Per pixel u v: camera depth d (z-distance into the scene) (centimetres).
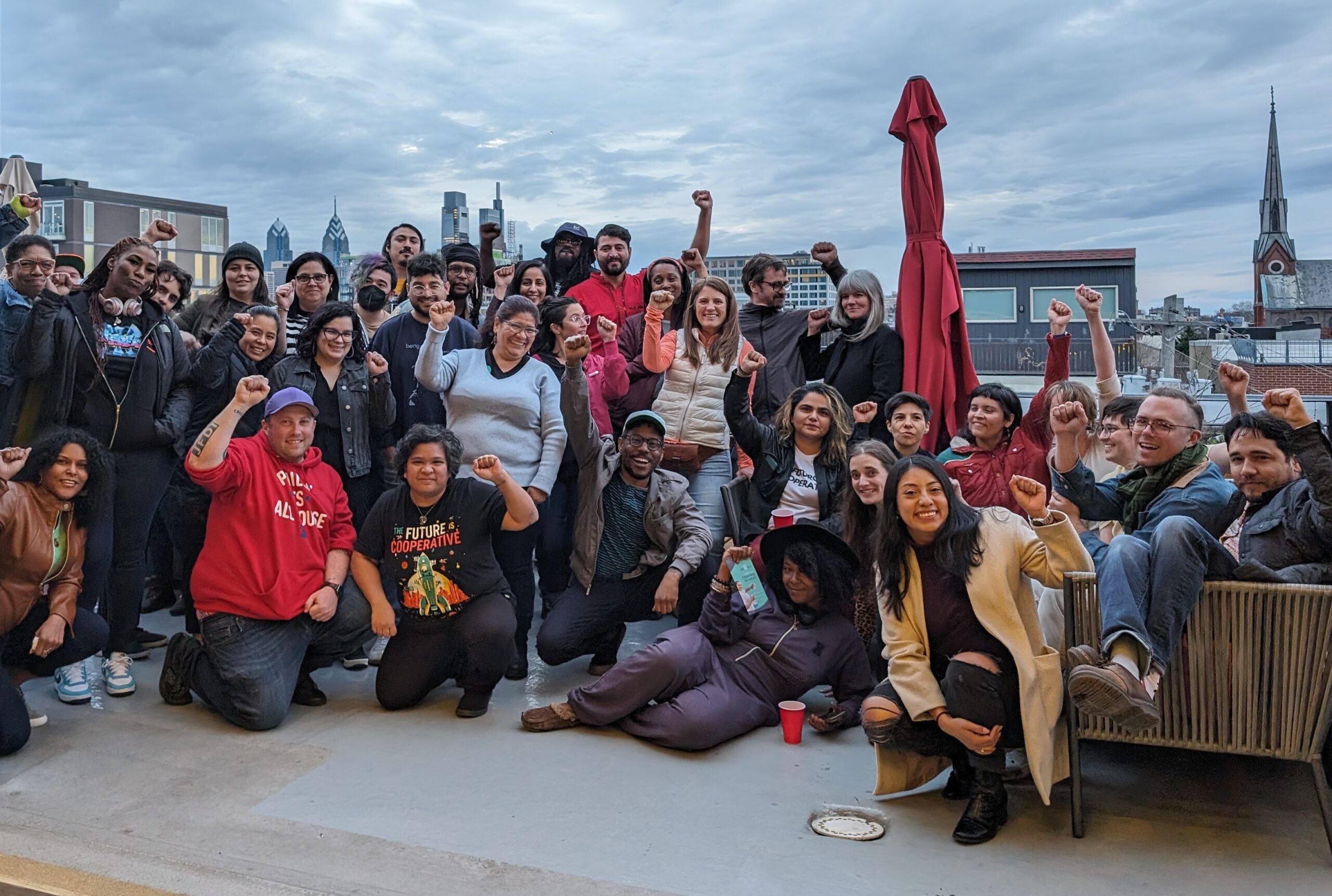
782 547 395
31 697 411
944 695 299
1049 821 300
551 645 429
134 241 432
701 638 380
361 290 616
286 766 339
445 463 395
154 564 539
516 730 379
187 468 379
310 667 416
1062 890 256
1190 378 1714
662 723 358
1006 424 433
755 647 388
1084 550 298
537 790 320
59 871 265
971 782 305
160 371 443
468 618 389
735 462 565
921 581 315
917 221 534
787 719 364
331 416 456
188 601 475
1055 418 358
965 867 270
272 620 387
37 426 429
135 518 437
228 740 365
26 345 415
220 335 452
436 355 439
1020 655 292
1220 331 2588
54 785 321
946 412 521
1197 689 285
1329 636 269
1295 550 316
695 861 272
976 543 305
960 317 536
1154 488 352
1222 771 338
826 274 576
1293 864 270
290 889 254
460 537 393
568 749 359
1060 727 303
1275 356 1975
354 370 467
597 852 277
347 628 413
